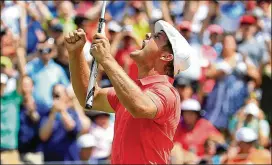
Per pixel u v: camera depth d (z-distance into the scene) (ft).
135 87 46.11
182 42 50.57
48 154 96.27
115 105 52.42
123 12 117.39
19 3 111.04
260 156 98.84
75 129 97.04
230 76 111.96
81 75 52.75
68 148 96.53
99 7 115.55
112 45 107.86
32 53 104.27
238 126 107.14
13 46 104.06
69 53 52.39
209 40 117.91
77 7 115.34
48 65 100.83
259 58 119.24
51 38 103.81
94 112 98.94
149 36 52.16
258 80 115.55
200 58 113.50
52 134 96.32
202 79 110.52
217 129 109.19
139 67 51.08
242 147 99.19
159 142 49.60
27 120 96.58
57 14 112.98
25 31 108.06
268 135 108.58
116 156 50.57
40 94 97.96
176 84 104.17
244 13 126.52
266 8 128.88
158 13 119.96
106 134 98.84
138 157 49.60
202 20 123.44
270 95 116.06
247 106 108.27
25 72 98.58
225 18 123.75
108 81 103.91
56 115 96.53
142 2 118.62
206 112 109.60
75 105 98.43
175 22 121.39
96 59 46.50
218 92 110.42
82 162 94.89
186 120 99.76
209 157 97.66
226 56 115.44
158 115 47.44
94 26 112.68
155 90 48.47
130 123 49.67
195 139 99.19
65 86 100.01
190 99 101.60
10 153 93.50
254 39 120.26
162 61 50.57
